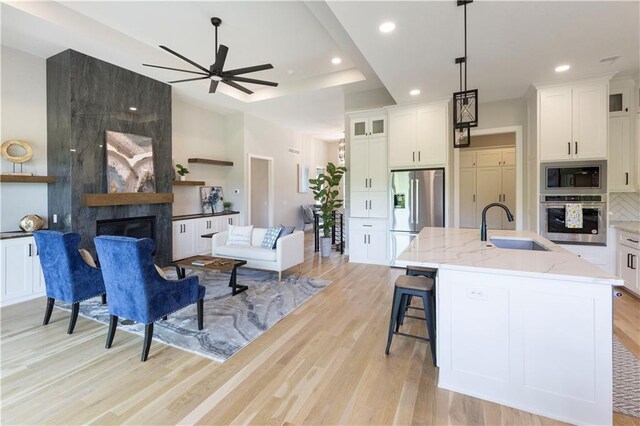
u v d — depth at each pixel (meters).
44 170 4.18
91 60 4.18
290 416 1.74
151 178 5.00
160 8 3.45
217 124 7.17
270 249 4.64
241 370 2.20
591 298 1.61
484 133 5.06
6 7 3.03
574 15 2.52
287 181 8.91
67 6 3.40
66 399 1.88
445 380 1.97
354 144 5.58
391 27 2.69
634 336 2.63
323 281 4.43
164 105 5.25
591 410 1.63
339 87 5.46
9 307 3.40
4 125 3.80
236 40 4.16
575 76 3.83
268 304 3.51
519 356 1.77
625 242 3.59
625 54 3.24
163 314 2.46
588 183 3.90
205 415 1.75
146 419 1.72
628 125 3.91
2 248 3.41
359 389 1.98
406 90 4.34
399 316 2.75
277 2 3.33
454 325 1.93
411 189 5.02
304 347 2.53
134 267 2.31
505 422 1.68
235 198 7.27
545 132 4.09
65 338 2.68
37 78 4.10
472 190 7.39
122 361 2.31
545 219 4.11
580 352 1.64
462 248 2.39
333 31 3.55
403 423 1.69
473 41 2.95
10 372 2.17
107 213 4.41
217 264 3.75
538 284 1.71
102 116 4.33
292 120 7.94
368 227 5.50
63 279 2.80
